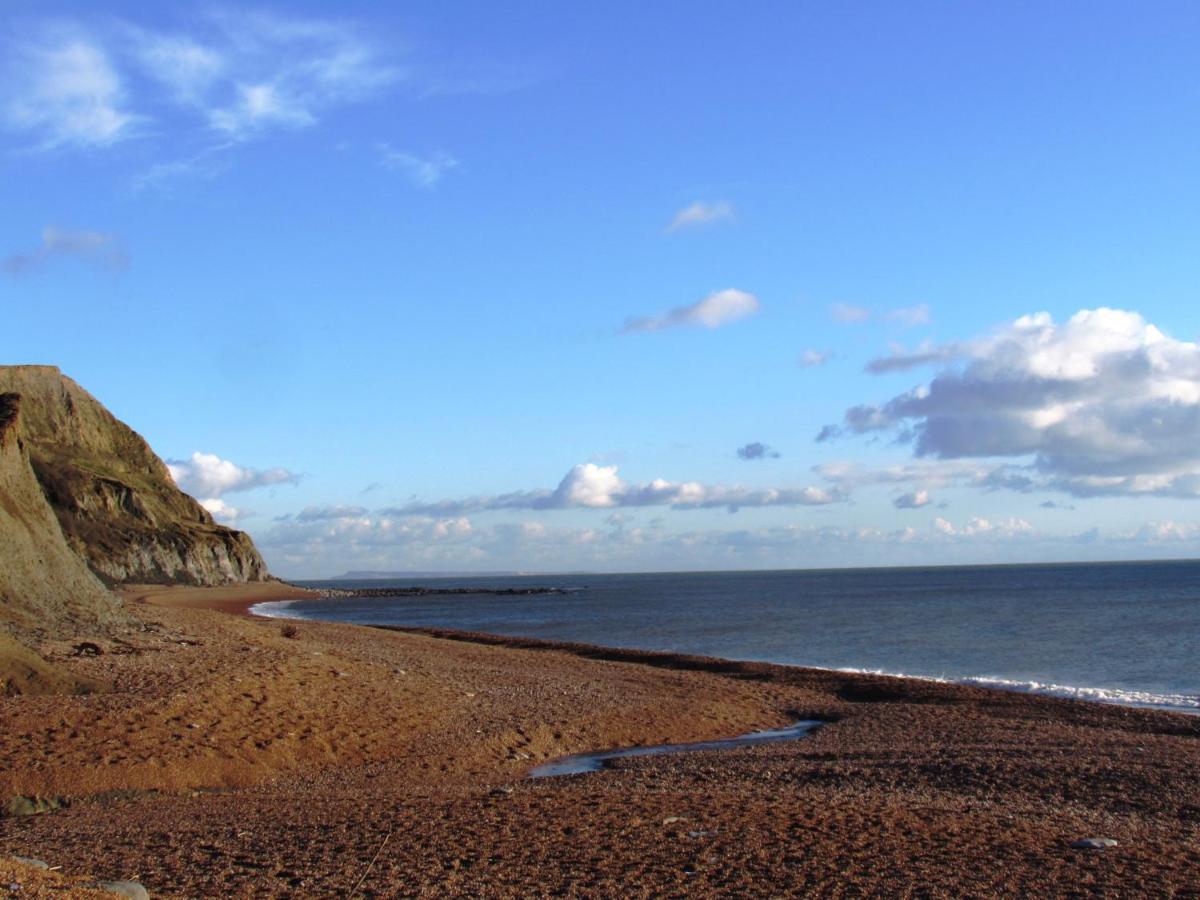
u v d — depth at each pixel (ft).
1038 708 98.89
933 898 33.71
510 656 138.82
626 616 324.80
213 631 115.14
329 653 107.04
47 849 41.16
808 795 53.16
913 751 72.38
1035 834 43.04
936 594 466.29
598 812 46.88
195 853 39.93
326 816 47.32
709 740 83.92
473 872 36.60
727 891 34.42
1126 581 617.62
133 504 402.93
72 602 100.27
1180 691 123.34
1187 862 38.65
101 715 64.95
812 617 293.84
